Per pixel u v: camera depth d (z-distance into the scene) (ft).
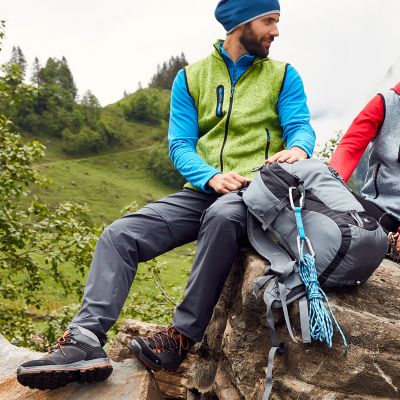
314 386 8.41
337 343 8.36
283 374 8.78
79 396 9.37
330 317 8.41
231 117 11.02
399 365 8.17
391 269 10.84
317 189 9.36
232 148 10.89
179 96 11.60
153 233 10.18
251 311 9.34
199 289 9.50
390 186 11.85
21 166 27.73
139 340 9.58
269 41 11.14
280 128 11.39
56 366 8.64
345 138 12.18
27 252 27.76
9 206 27.58
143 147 482.28
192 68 11.73
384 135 11.89
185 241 10.74
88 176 380.37
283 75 11.28
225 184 10.11
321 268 8.74
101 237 9.87
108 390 9.41
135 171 422.00
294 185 9.34
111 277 9.41
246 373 9.36
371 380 8.18
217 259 9.42
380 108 11.88
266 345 9.29
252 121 11.00
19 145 28.02
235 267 10.45
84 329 8.96
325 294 8.97
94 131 462.19
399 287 9.96
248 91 11.19
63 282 28.32
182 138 11.30
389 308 9.41
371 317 8.50
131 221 10.09
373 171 12.19
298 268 8.77
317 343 8.48
